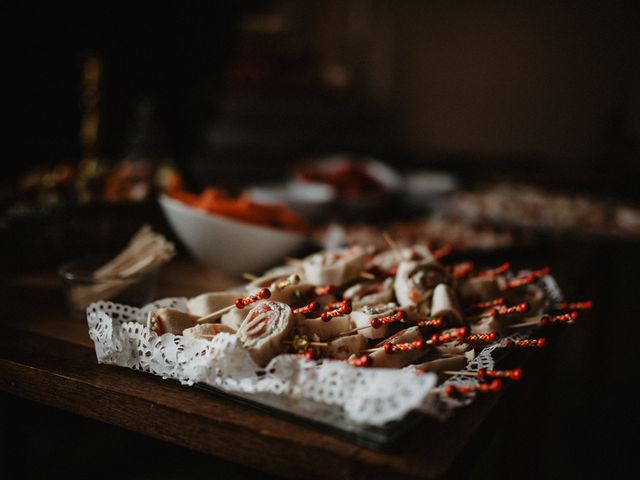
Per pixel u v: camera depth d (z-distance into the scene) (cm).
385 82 491
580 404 221
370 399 61
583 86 447
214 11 214
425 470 58
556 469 187
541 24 451
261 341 69
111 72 198
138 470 175
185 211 117
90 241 129
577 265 151
